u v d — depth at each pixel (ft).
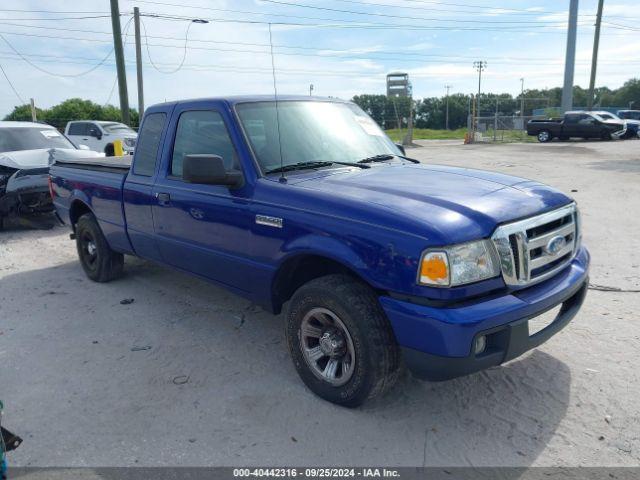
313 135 14.12
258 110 13.88
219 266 13.83
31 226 31.09
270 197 12.07
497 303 9.85
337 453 10.06
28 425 11.14
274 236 11.91
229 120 13.41
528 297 10.36
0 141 32.30
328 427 10.83
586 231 25.40
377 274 10.06
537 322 14.90
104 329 15.88
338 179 12.31
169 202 14.90
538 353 13.57
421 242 9.59
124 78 66.03
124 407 11.71
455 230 9.70
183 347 14.57
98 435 10.75
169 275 20.75
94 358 14.05
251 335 15.24
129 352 14.35
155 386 12.56
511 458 9.81
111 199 17.70
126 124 66.80
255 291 13.05
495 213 10.34
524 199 11.16
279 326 15.83
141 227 16.52
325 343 11.36
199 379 12.83
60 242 27.20
